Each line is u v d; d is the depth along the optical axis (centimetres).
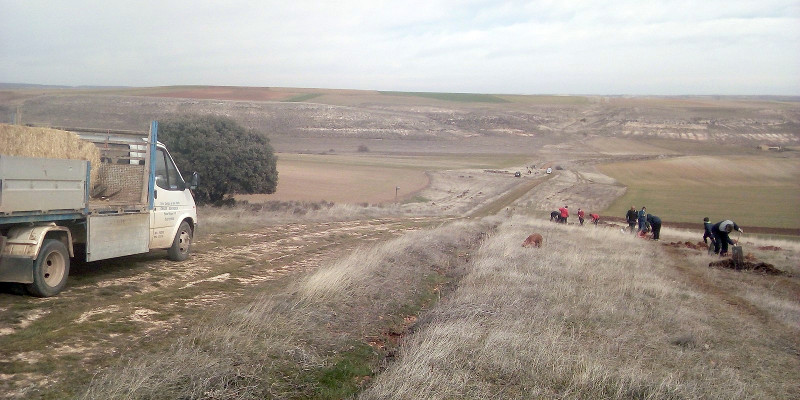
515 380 675
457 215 4247
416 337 786
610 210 5431
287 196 5166
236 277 1104
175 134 3906
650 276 1462
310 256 1442
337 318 862
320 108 15038
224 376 580
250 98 18612
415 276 1281
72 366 591
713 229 2105
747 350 897
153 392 529
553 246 1912
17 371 566
